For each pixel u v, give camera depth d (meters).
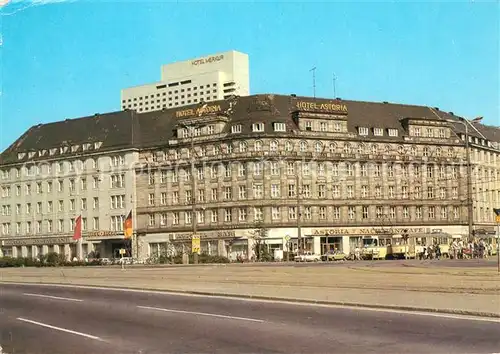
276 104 94.69
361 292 24.20
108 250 100.62
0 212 111.81
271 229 89.88
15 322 18.62
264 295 23.98
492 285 25.02
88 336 15.36
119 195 99.44
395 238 96.19
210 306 21.69
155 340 14.45
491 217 109.00
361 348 12.60
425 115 106.00
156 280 36.53
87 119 107.94
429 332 14.41
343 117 95.56
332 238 92.94
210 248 92.50
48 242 105.56
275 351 12.56
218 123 93.12
